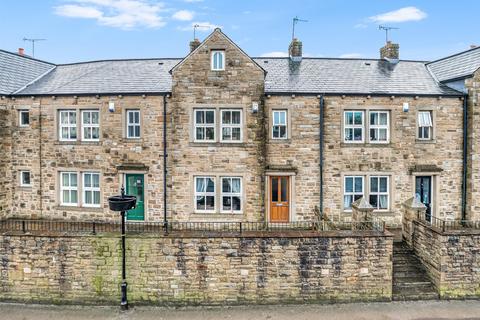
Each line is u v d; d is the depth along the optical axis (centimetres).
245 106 1588
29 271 1249
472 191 1658
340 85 1730
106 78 1842
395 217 1680
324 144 1664
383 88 1712
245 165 1608
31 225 1602
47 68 2134
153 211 1677
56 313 1185
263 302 1237
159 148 1661
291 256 1230
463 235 1238
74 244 1238
